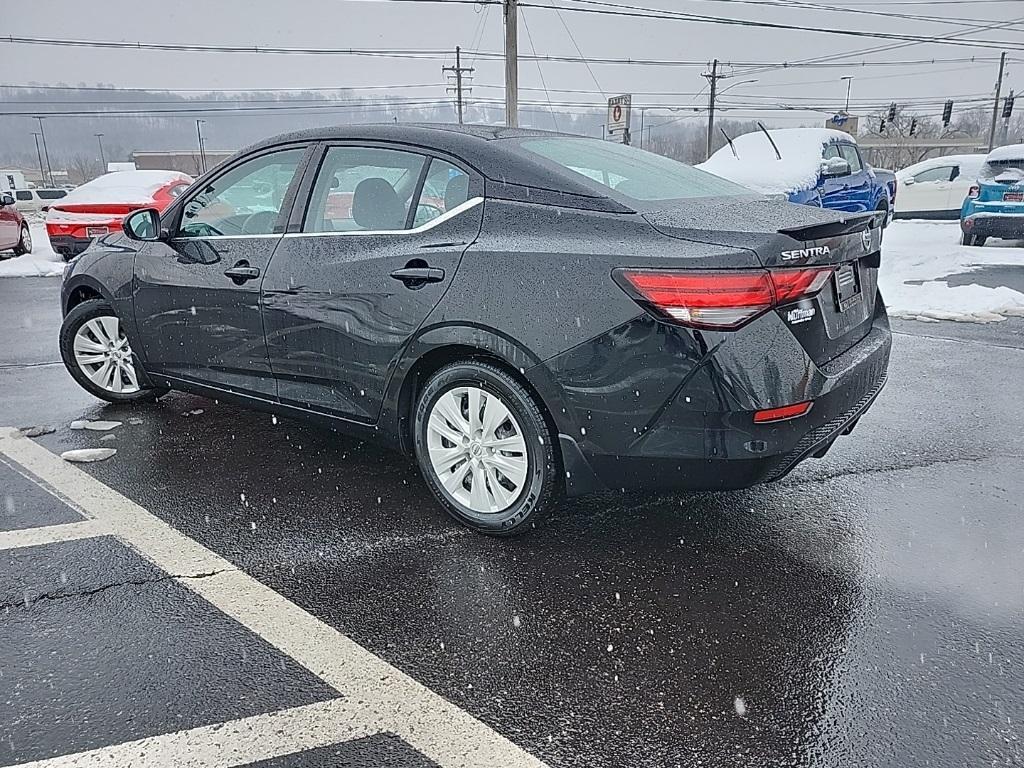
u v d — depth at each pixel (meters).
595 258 2.69
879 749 1.98
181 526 3.20
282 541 3.08
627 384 2.66
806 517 3.27
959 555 2.95
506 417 2.99
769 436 2.60
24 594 2.68
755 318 2.53
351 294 3.25
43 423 4.48
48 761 1.93
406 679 2.26
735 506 3.38
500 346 2.86
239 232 3.83
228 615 2.57
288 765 1.93
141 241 4.25
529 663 2.33
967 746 1.98
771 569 2.86
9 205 12.89
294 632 2.48
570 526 3.21
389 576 2.82
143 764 1.92
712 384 2.55
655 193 3.09
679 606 2.63
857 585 2.75
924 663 2.31
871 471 3.74
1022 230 11.94
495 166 3.05
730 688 2.21
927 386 5.14
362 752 1.97
